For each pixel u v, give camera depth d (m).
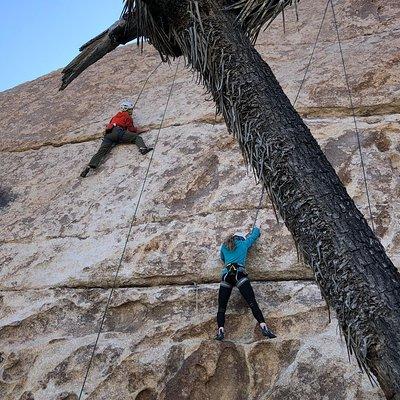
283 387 6.81
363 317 3.44
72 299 8.72
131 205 9.88
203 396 7.06
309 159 3.87
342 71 10.97
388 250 7.89
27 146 12.84
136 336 7.90
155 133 11.31
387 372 3.29
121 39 5.11
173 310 8.07
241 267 7.39
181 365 7.36
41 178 11.63
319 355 6.95
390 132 9.48
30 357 8.17
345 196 3.81
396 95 10.11
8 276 9.48
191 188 9.73
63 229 9.98
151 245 8.98
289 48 12.24
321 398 6.57
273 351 7.19
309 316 7.37
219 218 8.99
